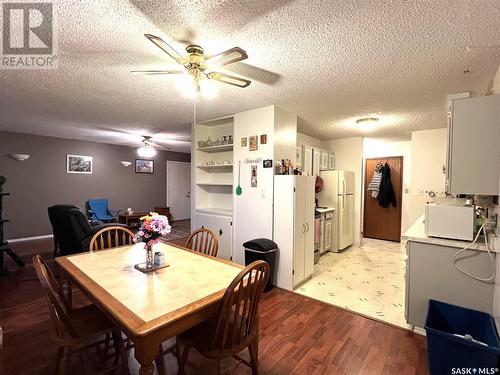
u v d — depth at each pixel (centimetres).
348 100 295
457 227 199
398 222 564
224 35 168
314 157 470
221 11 144
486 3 133
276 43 177
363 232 613
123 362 165
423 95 274
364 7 139
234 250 362
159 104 320
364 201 611
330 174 481
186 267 184
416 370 178
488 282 187
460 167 193
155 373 173
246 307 147
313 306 269
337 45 178
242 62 204
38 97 295
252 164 339
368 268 388
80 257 207
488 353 144
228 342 144
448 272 201
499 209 182
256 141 335
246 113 346
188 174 856
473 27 155
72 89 269
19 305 262
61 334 145
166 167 794
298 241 315
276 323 236
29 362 181
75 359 186
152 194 759
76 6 140
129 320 116
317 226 416
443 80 234
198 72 190
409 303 217
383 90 262
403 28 157
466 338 158
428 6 137
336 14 145
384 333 221
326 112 344
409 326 231
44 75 232
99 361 185
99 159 647
